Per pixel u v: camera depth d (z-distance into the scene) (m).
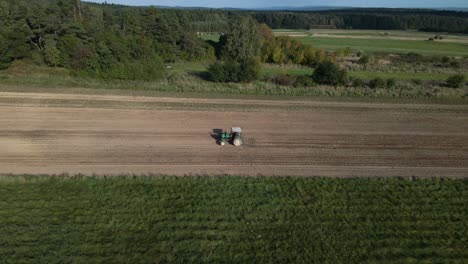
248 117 33.81
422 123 33.91
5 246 16.06
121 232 17.34
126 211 18.86
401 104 39.56
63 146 26.05
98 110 33.88
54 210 18.64
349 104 38.94
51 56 46.44
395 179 23.00
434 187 22.23
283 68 60.97
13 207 18.69
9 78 42.16
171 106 36.00
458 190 22.00
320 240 17.39
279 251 16.61
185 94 40.38
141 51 48.12
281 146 27.64
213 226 18.06
